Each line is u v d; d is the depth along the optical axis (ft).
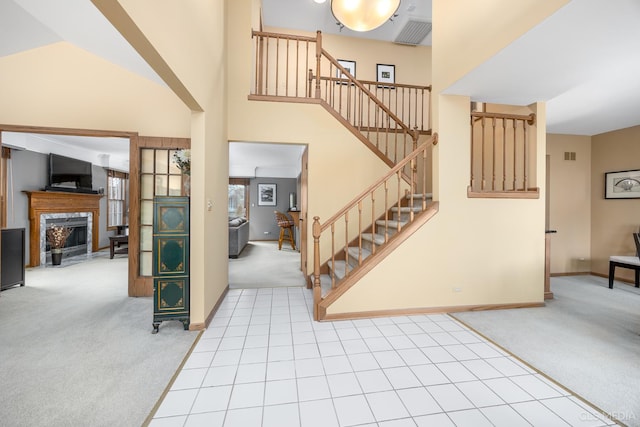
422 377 5.99
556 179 15.26
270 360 6.63
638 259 12.28
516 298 10.14
